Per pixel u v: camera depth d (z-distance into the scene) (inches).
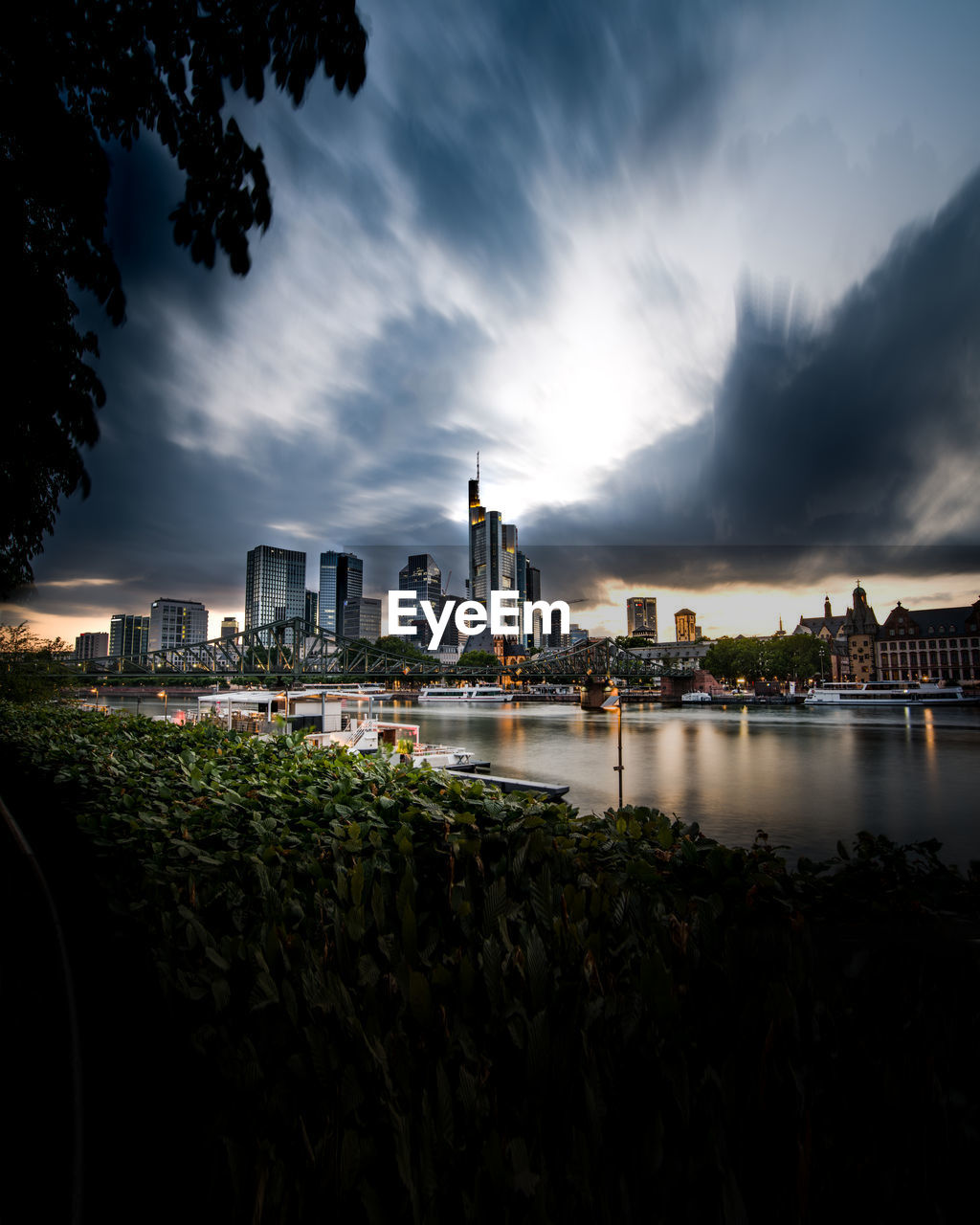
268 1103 80.1
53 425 197.2
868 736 2864.2
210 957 107.2
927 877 148.2
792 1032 85.7
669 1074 76.0
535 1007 93.5
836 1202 65.3
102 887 152.8
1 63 140.4
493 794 236.4
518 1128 75.4
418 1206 65.2
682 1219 65.5
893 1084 74.7
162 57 149.1
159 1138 83.3
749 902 137.9
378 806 209.6
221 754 363.9
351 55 153.2
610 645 6151.6
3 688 1104.8
